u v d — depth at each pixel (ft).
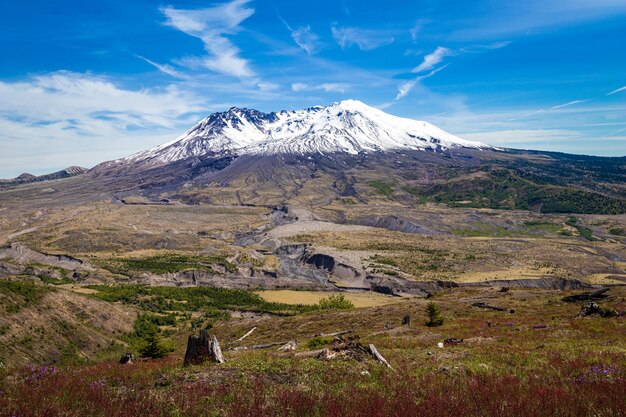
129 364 94.38
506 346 97.91
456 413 40.88
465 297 310.45
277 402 47.03
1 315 253.44
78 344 277.64
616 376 56.34
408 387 52.90
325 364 67.41
